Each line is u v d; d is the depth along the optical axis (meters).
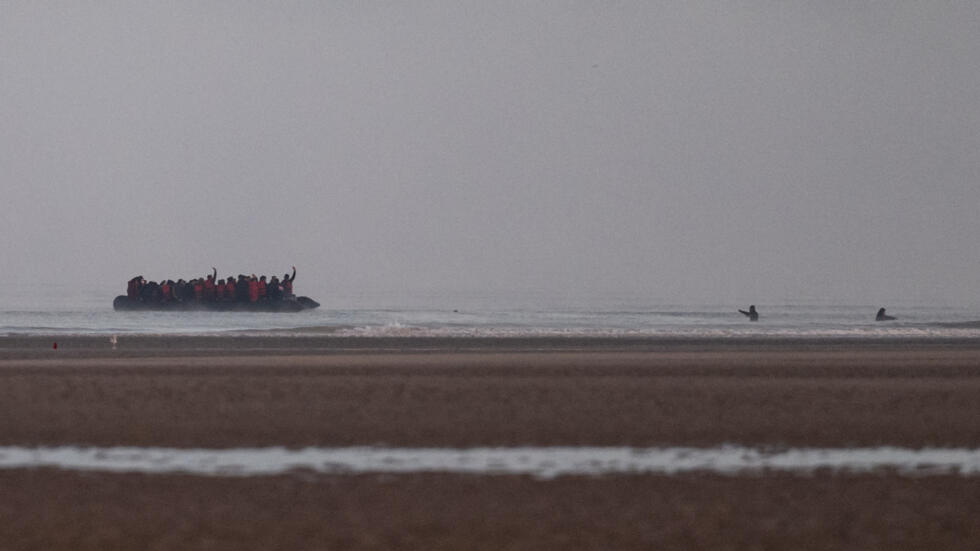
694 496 86.94
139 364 183.12
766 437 110.12
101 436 109.75
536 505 84.12
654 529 78.12
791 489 89.19
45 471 94.88
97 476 93.00
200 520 79.62
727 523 79.56
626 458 100.62
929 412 125.38
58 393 139.62
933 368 176.62
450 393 140.50
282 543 74.44
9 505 83.44
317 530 77.38
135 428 113.75
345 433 111.75
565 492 88.06
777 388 146.62
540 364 182.50
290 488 89.00
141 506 83.31
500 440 108.44
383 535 76.31
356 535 76.25
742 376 162.88
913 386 149.62
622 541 75.50
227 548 73.31
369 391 142.50
